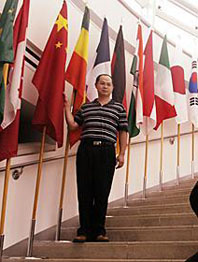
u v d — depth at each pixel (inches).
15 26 115.7
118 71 150.0
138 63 155.2
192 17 241.1
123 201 162.6
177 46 185.6
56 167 142.0
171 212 122.9
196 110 181.9
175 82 177.6
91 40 169.6
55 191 139.6
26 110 149.9
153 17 218.7
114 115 114.3
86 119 114.3
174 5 239.3
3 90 105.7
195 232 98.0
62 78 124.3
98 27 174.6
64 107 124.3
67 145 129.8
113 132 112.7
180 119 173.5
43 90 123.6
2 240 103.0
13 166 125.5
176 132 194.2
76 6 165.5
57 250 103.4
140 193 171.6
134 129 150.2
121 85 148.3
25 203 129.1
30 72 138.7
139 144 179.8
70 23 161.5
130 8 193.5
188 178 190.1
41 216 132.8
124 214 132.9
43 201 134.6
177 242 89.0
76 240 100.9
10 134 109.9
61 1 159.3
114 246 94.5
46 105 122.0
